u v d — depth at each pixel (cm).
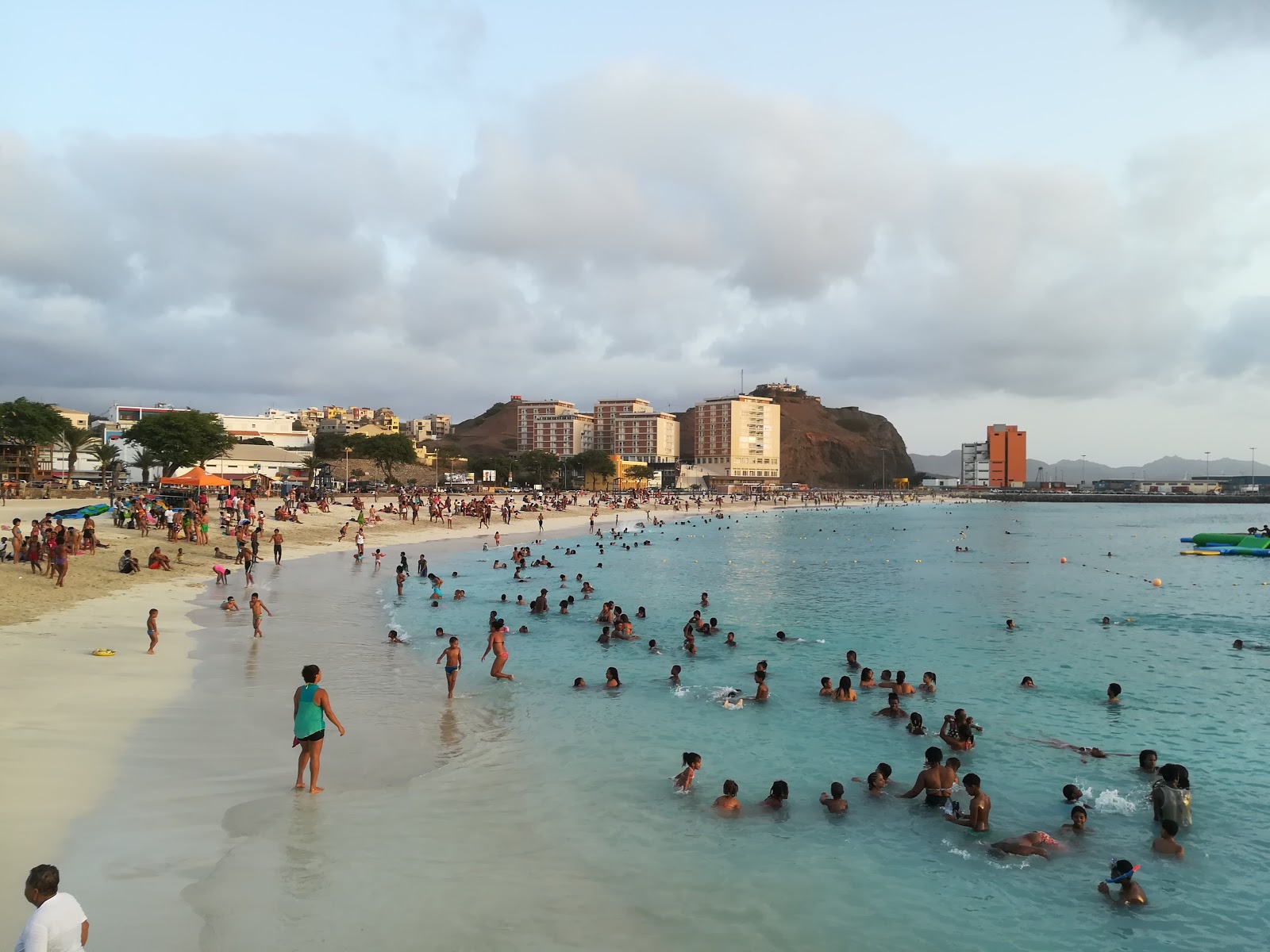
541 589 3916
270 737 1491
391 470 15338
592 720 1753
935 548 7000
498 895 977
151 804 1151
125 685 1750
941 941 927
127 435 8788
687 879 1052
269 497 9044
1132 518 14112
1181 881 1092
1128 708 1938
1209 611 3488
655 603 3566
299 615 2881
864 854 1145
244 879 966
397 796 1274
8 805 1080
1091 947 927
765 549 6738
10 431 7750
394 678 2047
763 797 1347
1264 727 1795
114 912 865
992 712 1894
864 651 2566
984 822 1237
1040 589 4222
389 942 855
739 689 2047
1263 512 17012
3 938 750
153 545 4338
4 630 2188
